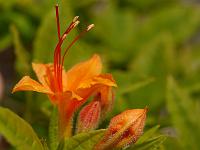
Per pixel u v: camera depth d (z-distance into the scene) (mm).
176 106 429
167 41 507
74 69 373
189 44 626
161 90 477
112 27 563
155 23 575
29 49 515
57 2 374
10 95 478
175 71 534
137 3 597
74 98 363
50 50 449
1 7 513
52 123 370
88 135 335
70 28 373
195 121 428
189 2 772
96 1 548
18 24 510
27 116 445
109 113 395
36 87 354
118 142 347
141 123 347
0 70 542
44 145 352
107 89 370
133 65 505
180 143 423
